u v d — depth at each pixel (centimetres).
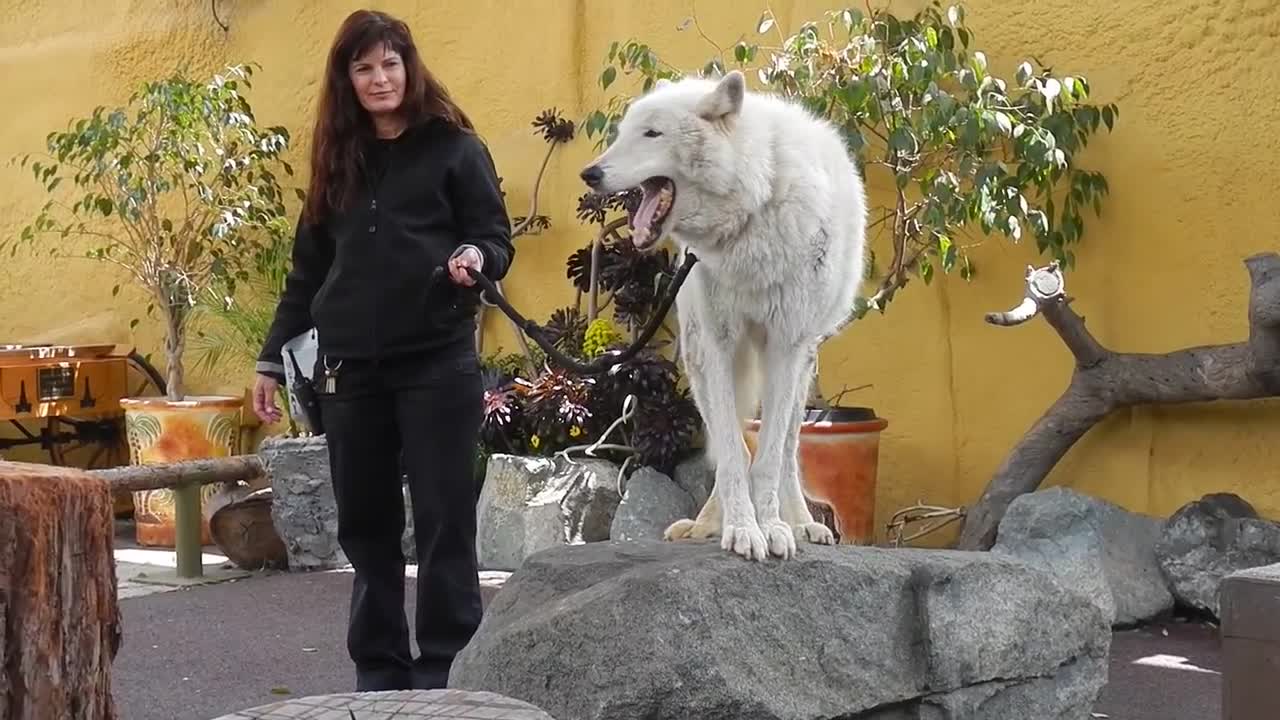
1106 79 642
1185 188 623
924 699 373
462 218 392
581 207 755
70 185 968
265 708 230
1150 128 632
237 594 664
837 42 712
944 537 684
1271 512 600
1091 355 617
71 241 969
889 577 371
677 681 336
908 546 688
